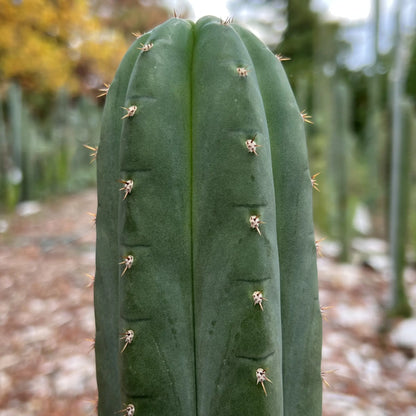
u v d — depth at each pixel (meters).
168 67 0.16
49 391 0.37
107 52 2.05
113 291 0.18
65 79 1.91
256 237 0.16
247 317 0.16
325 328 0.49
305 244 0.18
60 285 0.60
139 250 0.16
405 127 0.52
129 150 0.16
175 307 0.16
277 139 0.17
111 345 0.18
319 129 0.91
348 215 0.73
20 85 1.82
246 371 0.16
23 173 1.23
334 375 0.39
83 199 1.39
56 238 0.86
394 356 0.43
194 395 0.17
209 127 0.16
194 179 0.16
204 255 0.16
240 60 0.16
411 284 0.64
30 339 0.46
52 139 1.50
